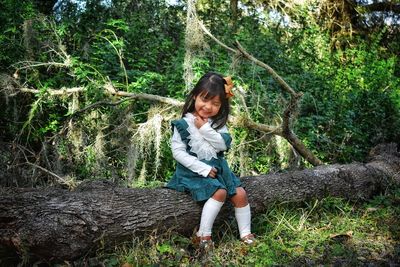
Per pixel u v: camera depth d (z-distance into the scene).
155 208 3.69
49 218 3.28
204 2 9.75
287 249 3.72
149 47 7.91
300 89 8.15
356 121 8.02
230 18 9.88
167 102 6.26
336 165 5.22
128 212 3.57
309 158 6.32
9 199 3.32
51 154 6.35
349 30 11.89
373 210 4.61
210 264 3.43
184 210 3.78
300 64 9.12
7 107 6.26
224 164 3.84
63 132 6.27
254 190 4.32
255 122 6.36
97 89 6.24
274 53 8.58
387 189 5.22
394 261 3.55
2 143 6.13
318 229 4.16
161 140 6.21
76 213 3.35
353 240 3.95
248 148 6.41
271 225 4.11
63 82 6.74
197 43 6.86
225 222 4.00
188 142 3.74
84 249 3.37
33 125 6.53
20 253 3.28
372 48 10.73
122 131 6.18
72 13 8.41
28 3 7.11
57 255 3.30
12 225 3.27
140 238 3.64
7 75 6.15
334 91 8.41
